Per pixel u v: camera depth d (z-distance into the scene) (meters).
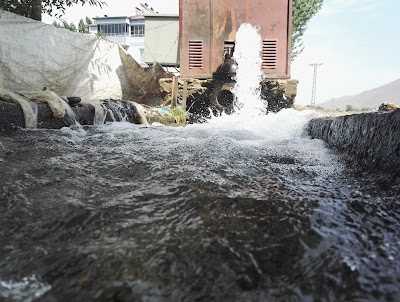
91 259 1.27
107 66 10.19
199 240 1.41
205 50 10.75
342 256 1.27
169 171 2.56
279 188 2.15
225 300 1.03
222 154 3.24
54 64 8.21
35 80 7.84
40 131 4.85
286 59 10.70
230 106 10.34
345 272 1.16
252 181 2.32
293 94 10.19
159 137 4.88
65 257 1.29
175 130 5.76
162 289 1.09
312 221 1.58
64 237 1.48
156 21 17.28
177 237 1.44
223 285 1.11
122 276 1.16
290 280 1.14
